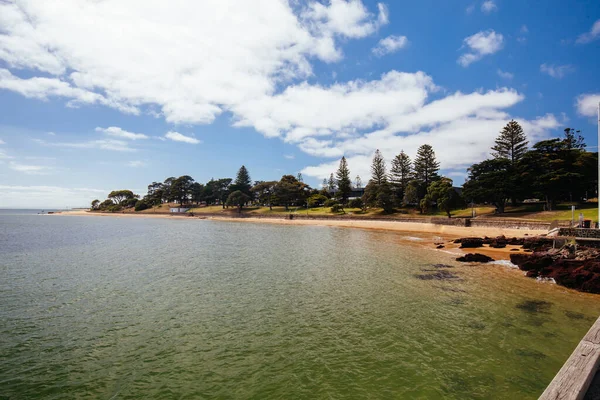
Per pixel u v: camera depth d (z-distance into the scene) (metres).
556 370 8.89
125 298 15.94
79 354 10.16
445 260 26.50
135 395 8.04
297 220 85.94
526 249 29.89
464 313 13.60
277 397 7.89
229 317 13.31
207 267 23.81
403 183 87.94
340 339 11.13
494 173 58.44
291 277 20.44
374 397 7.82
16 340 11.14
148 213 140.75
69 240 43.06
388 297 15.98
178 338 11.30
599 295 16.14
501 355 9.80
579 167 51.97
